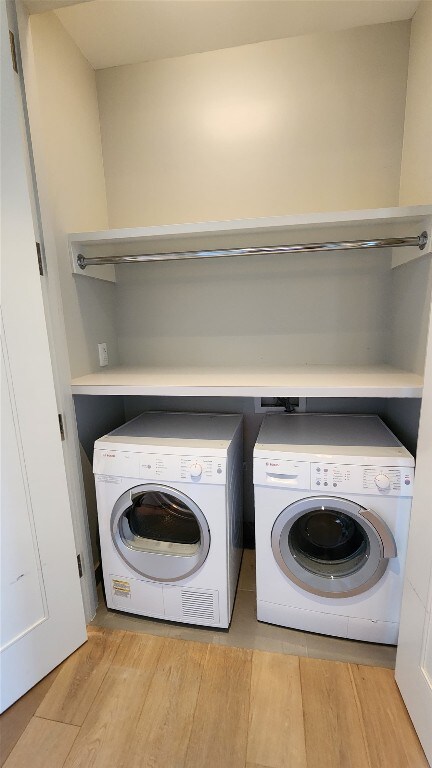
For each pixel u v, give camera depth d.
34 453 1.29
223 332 2.08
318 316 1.96
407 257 1.60
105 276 1.96
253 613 1.66
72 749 1.14
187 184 1.95
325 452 1.39
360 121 1.75
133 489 1.51
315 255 1.91
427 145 1.44
